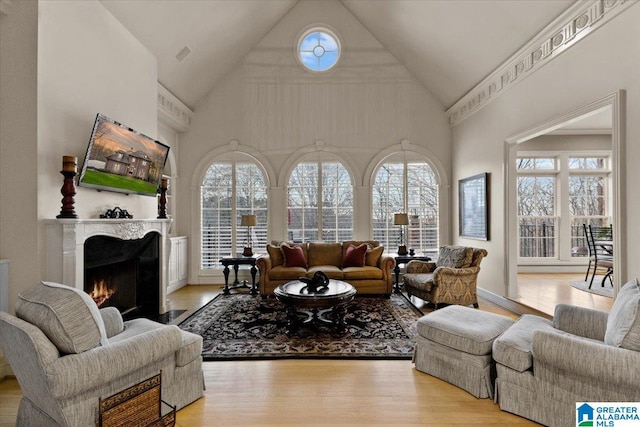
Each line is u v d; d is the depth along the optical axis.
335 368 2.54
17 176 2.47
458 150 5.58
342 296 3.20
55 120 2.64
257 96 5.86
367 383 2.31
